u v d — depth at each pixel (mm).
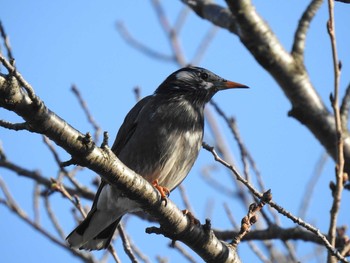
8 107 7188
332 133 11586
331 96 8695
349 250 8844
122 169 8203
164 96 12141
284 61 11914
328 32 8641
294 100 11914
